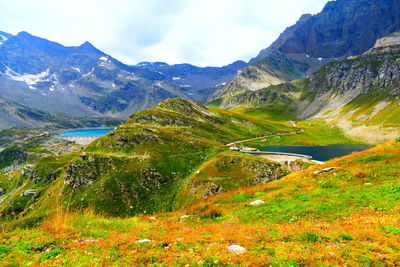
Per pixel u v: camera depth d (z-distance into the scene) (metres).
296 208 23.69
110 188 127.31
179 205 111.69
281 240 15.23
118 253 13.84
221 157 130.62
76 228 19.20
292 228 17.48
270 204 26.91
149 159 150.38
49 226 19.27
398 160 33.09
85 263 12.37
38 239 16.05
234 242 15.34
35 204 150.75
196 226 21.89
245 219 23.44
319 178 34.16
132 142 172.25
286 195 29.41
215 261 12.08
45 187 175.75
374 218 18.22
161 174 139.50
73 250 14.33
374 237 14.66
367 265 11.65
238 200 31.95
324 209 22.39
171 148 167.38
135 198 123.38
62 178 155.38
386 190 24.48
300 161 122.06
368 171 31.55
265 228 18.19
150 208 116.69
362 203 22.59
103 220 22.42
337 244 14.14
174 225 22.64
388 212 19.59
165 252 13.88
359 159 37.88
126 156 156.88
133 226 22.00
